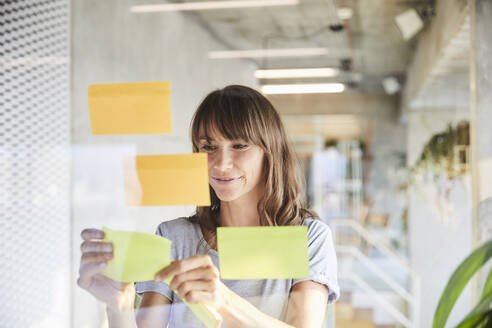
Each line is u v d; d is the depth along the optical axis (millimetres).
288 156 667
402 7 1448
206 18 1577
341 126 2934
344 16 1507
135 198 655
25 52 1203
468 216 1642
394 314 1887
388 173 3023
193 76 1567
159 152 1089
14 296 1125
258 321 531
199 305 522
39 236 1174
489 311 467
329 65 1840
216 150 647
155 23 1501
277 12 1530
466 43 1423
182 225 671
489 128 918
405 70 1933
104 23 1373
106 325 1087
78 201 1225
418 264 2107
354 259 2586
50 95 1245
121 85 662
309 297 582
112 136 1191
